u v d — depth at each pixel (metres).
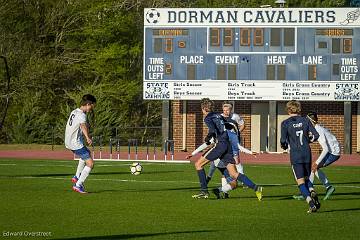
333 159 42.78
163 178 55.44
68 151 94.31
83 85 125.62
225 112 42.38
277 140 99.19
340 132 97.44
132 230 30.05
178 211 35.91
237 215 34.72
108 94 123.25
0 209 36.00
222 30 91.12
